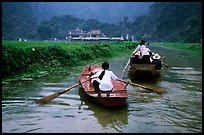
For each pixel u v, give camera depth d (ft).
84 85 31.63
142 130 20.88
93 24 381.60
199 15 303.68
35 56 49.14
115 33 362.53
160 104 27.73
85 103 28.07
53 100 29.12
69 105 27.35
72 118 23.52
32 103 27.91
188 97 30.42
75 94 31.71
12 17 380.17
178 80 40.73
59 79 40.60
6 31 361.10
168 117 23.82
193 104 27.73
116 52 95.61
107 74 28.40
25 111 25.35
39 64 48.57
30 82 37.83
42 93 32.12
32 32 358.23
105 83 27.91
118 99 25.75
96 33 297.12
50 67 49.44
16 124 22.08
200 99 29.60
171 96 30.89
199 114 24.66
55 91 33.19
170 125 21.95
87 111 25.45
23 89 33.86
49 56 53.47
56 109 26.03
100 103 26.76
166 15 345.31
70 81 39.32
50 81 39.01
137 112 25.22
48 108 26.32
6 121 22.75
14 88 34.22
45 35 346.95
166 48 162.09
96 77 28.73
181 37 299.99
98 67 39.88
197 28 285.64
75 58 59.06
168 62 66.95
